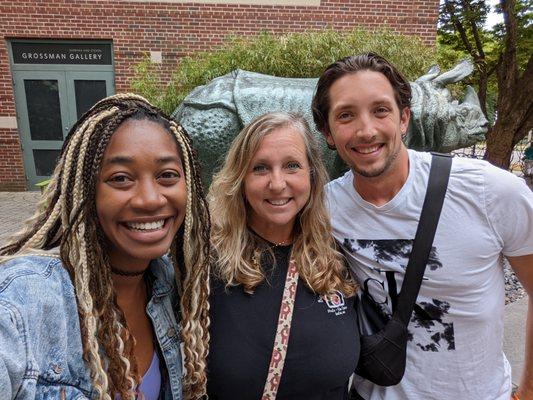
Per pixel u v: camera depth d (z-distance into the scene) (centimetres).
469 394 156
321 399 148
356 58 160
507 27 916
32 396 85
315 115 173
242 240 152
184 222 119
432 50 741
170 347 125
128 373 106
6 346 82
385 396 163
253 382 139
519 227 149
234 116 352
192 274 126
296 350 141
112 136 98
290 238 157
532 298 167
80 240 100
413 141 368
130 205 99
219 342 141
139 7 890
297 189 149
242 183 154
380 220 157
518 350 335
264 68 605
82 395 96
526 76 864
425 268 152
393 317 156
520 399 178
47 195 106
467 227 149
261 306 145
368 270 162
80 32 898
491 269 153
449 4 1129
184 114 364
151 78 761
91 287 103
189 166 117
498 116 909
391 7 890
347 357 145
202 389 129
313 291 148
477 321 153
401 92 159
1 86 918
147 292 126
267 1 886
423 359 157
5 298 85
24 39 906
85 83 939
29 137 953
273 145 148
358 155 155
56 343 93
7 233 627
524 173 1046
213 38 903
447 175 151
